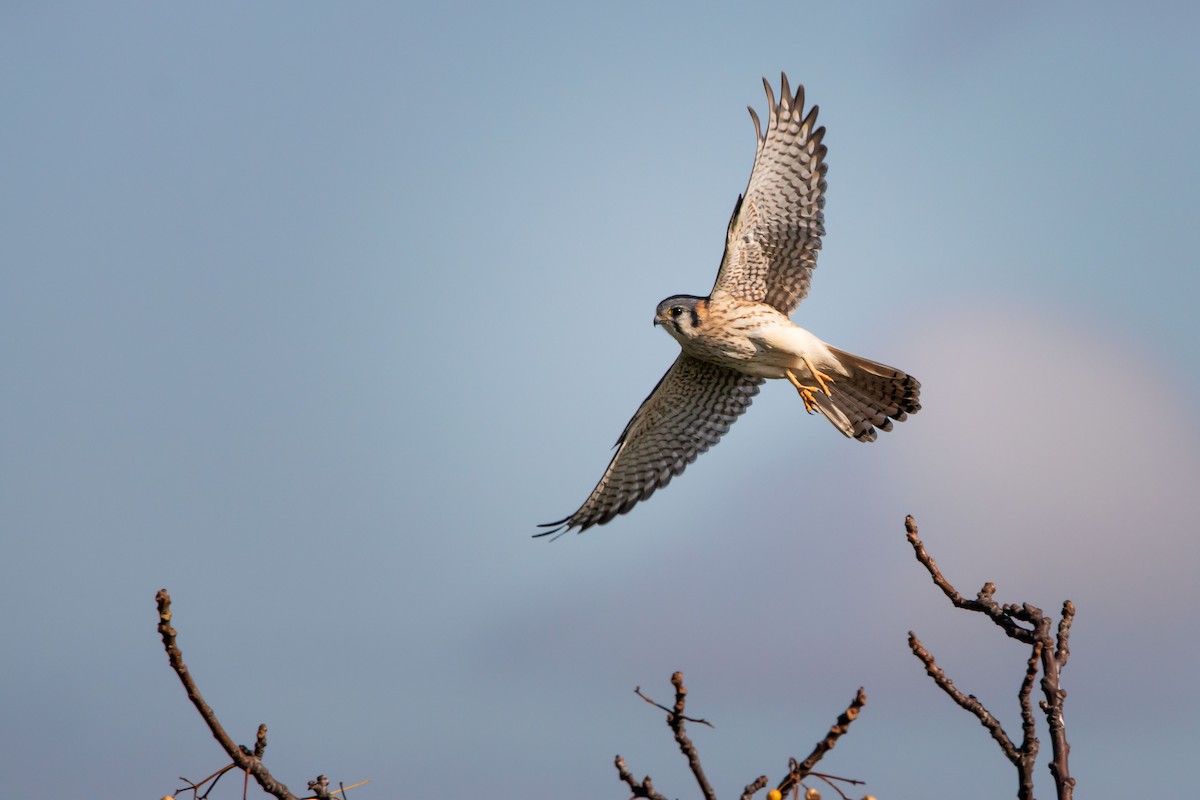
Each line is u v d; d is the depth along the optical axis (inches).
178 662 259.4
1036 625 315.3
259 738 271.6
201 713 262.5
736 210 506.9
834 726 261.3
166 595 259.8
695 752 260.8
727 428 595.5
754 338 518.9
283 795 268.1
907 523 332.8
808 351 518.9
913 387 523.5
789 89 498.0
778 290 525.3
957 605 324.5
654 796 267.4
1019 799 293.3
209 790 268.4
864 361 519.5
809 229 512.4
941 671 303.1
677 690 260.7
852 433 544.1
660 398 594.6
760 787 262.1
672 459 604.4
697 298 531.2
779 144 503.5
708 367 581.6
